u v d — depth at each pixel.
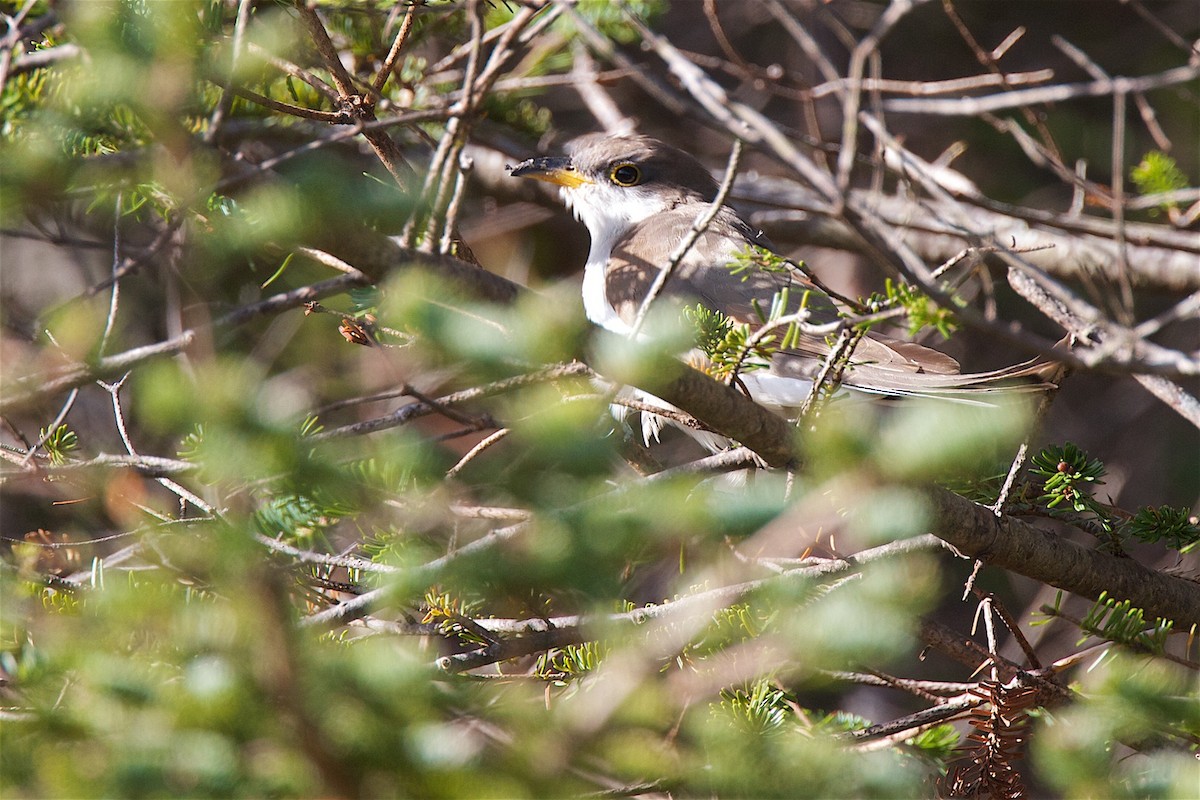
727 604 5.48
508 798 3.88
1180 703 4.65
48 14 6.54
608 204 11.81
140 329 12.41
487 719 4.27
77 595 5.75
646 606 7.20
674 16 17.06
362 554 7.63
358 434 5.82
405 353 7.77
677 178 11.81
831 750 4.57
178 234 6.74
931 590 4.25
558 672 7.48
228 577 3.77
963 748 7.38
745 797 4.37
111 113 5.53
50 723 3.94
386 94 9.60
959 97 16.58
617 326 10.80
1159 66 16.42
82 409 11.79
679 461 13.66
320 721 3.76
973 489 7.82
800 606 4.75
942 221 10.97
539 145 13.25
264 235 4.64
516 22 6.48
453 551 4.88
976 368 15.25
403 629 7.05
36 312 12.45
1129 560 7.92
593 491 3.92
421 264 5.20
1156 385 9.81
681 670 5.74
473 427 6.01
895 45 17.14
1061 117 16.42
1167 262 12.69
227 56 5.77
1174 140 16.17
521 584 4.00
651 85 8.22
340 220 4.75
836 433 4.00
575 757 4.16
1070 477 7.49
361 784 3.81
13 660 4.85
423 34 9.81
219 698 3.80
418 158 11.51
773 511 4.00
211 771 3.80
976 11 17.05
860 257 15.94
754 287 10.09
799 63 16.72
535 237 16.28
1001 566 7.48
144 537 4.73
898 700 13.35
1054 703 6.67
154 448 10.65
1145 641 6.42
